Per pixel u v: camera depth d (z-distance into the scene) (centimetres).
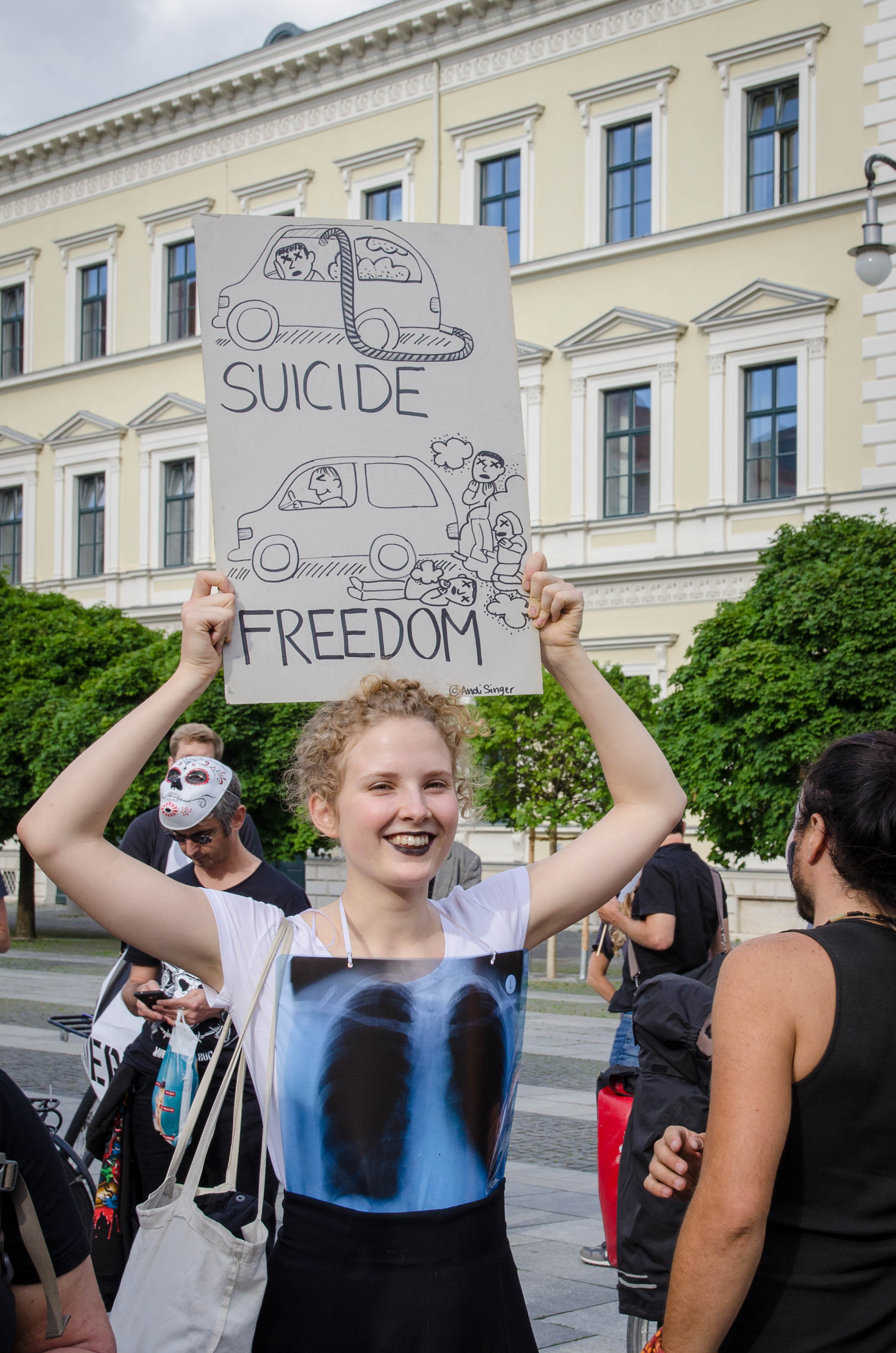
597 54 2672
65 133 3422
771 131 2502
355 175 3011
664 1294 321
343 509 239
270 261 243
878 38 2362
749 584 2450
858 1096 174
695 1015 323
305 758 214
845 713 1616
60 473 3472
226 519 236
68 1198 186
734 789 1661
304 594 236
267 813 2091
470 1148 199
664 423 2559
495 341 247
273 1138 201
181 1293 186
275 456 239
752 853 1723
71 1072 918
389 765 204
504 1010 207
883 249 1355
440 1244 193
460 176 2850
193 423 3228
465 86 2845
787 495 2450
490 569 241
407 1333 187
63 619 2608
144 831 419
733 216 2489
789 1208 176
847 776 192
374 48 2950
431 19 2830
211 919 206
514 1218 577
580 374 2664
